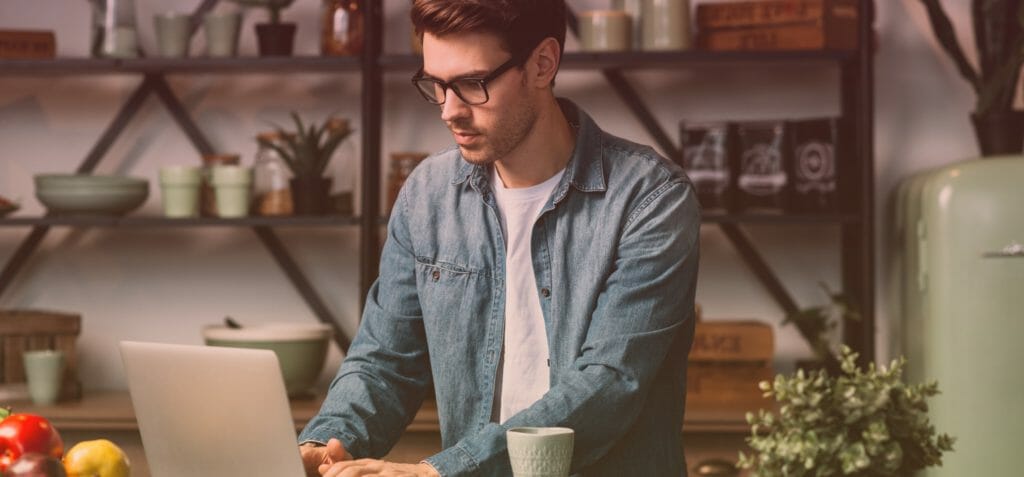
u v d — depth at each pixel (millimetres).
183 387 1480
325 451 1646
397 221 1946
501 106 1663
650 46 3273
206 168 3406
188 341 3631
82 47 3641
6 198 3625
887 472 1649
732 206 3285
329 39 3318
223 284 3633
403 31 3568
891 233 3443
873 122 3207
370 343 1917
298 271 3574
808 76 3520
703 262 3545
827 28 3217
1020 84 3434
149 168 3629
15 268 3605
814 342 3305
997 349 2963
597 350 1697
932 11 3281
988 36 3242
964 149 3508
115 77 3633
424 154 3355
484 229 1858
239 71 3408
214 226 3320
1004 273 2957
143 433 1557
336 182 3346
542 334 1834
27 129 3646
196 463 1501
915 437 1678
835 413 1688
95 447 1484
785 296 3490
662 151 3527
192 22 3482
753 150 3287
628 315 1710
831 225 3521
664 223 1752
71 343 3410
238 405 1440
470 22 1622
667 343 1737
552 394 1638
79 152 3645
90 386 3631
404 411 1903
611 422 1665
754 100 3531
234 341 3232
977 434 2977
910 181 3295
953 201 2994
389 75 3561
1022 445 2953
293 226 3582
